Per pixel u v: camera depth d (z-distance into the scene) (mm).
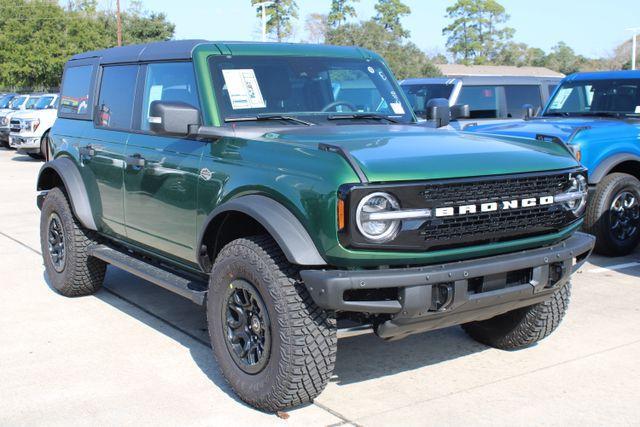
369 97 5355
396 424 3967
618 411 4125
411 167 3742
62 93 6828
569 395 4344
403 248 3691
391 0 70938
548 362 4883
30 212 11141
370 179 3619
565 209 4262
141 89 5453
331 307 3621
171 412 4129
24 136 19078
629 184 7828
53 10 44062
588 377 4613
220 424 3975
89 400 4297
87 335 5461
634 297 6398
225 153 4406
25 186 14266
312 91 5082
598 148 7645
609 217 7758
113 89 5902
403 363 4898
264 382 3977
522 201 4008
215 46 4938
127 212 5445
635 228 8016
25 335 5465
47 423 4008
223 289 4207
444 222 3766
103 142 5758
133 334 5480
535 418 4043
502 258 3986
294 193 3812
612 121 8312
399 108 5457
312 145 4008
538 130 7832
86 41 44719
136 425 3975
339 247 3623
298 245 3729
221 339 4273
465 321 4129
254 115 4758
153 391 4422
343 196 3580
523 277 4148
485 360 4941
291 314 3803
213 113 4652
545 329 4898
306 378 3861
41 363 4887
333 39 61781
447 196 3777
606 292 6559
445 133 4730
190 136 4668
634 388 4441
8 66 42750
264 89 4895
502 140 4664
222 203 4309
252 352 4117
